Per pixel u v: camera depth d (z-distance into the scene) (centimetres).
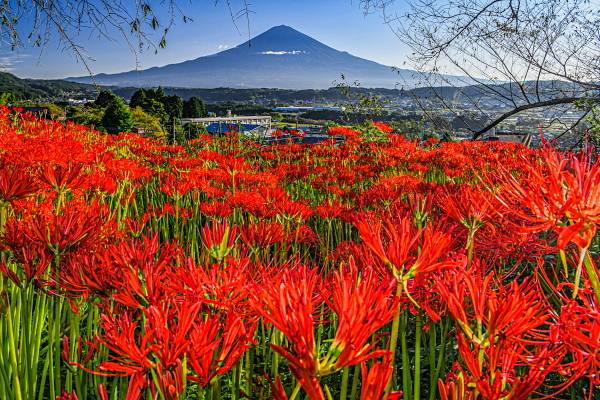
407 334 248
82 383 178
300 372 79
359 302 81
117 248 143
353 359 79
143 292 121
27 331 185
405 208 265
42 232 158
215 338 105
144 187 536
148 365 100
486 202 148
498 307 101
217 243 142
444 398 97
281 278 114
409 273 107
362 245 156
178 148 657
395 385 222
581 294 115
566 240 96
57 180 204
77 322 173
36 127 573
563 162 103
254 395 173
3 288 210
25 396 186
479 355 102
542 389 212
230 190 423
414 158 598
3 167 203
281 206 277
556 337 107
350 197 480
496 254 172
